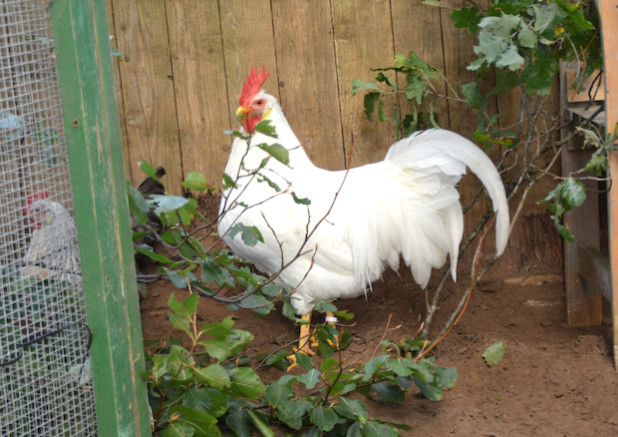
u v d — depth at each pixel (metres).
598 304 2.10
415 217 2.00
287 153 1.67
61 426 1.56
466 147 1.95
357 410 1.71
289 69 2.24
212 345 1.62
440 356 2.02
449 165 1.94
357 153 2.27
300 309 2.02
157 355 1.62
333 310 1.82
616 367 1.90
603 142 1.86
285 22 2.22
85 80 1.47
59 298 1.54
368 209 1.99
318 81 2.24
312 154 2.27
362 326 2.15
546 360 1.95
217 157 2.29
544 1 1.88
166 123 2.27
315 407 1.72
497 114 2.21
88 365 1.55
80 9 1.45
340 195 1.99
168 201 1.58
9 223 1.50
